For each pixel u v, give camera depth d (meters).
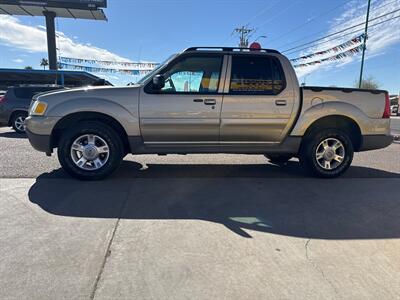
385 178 5.36
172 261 2.67
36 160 6.16
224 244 2.98
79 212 3.65
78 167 4.81
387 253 2.89
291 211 3.83
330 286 2.39
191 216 3.62
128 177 5.15
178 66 4.82
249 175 5.43
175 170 5.69
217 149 5.06
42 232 3.13
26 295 2.22
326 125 5.30
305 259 2.76
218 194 4.39
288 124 5.05
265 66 4.96
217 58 4.87
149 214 3.65
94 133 4.77
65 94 4.72
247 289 2.33
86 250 2.81
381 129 5.30
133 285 2.35
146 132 4.82
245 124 4.93
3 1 30.86
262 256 2.79
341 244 3.04
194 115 4.82
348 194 4.49
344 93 5.14
